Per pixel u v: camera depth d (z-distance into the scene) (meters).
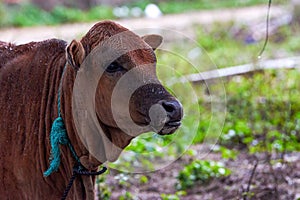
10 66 5.89
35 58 5.83
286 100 10.93
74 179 5.50
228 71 12.81
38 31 22.03
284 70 12.55
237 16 22.23
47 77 5.67
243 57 15.44
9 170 5.68
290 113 10.44
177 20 23.61
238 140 10.40
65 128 5.49
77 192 5.55
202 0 27.02
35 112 5.64
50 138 5.50
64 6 27.02
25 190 5.67
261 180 8.53
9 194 5.73
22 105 5.70
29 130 5.62
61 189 5.62
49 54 5.78
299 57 15.23
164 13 25.61
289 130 9.88
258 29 19.31
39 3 26.50
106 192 7.95
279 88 11.41
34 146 5.59
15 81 5.80
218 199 8.38
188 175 8.92
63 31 21.33
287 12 19.94
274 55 15.93
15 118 5.69
